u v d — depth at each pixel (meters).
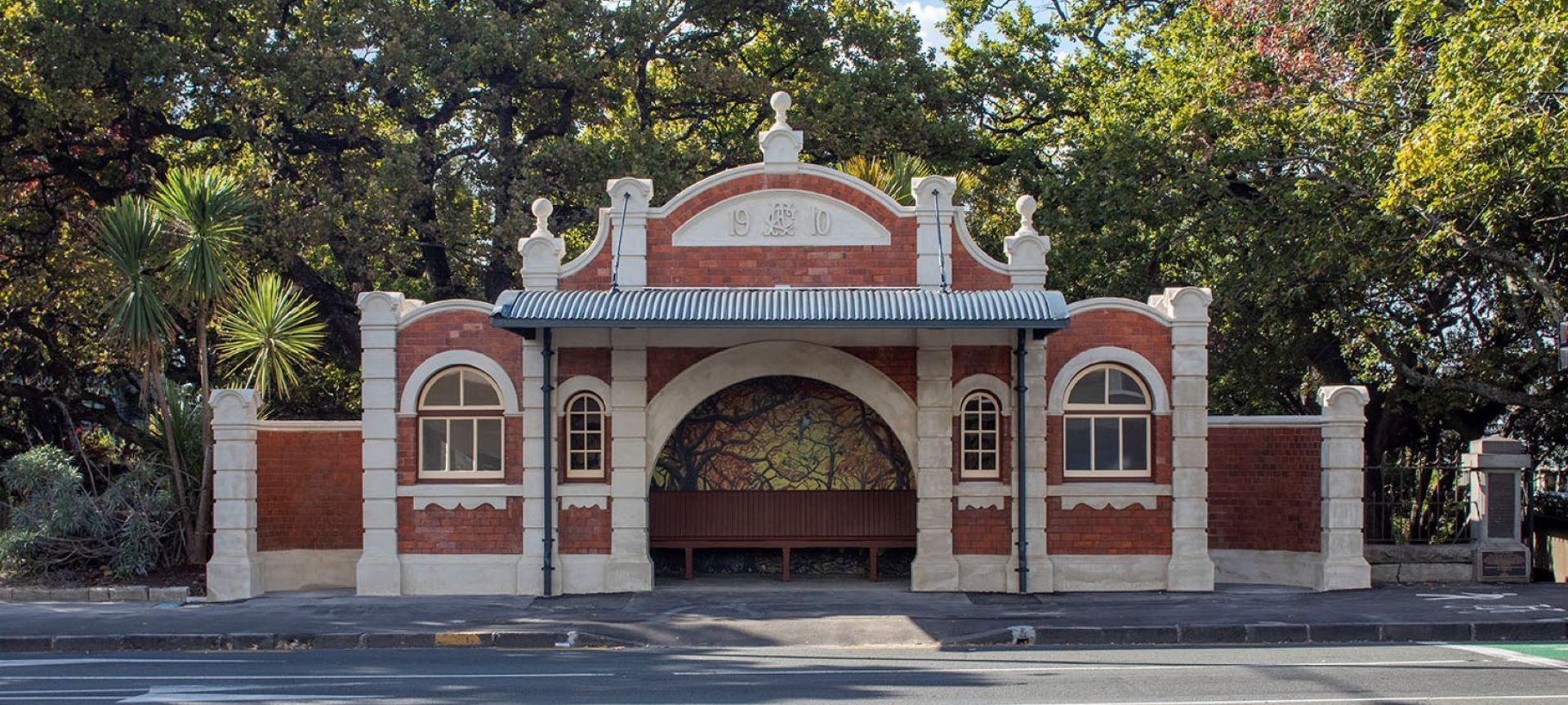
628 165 28.91
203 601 19.05
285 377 27.05
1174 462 19.41
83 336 30.31
